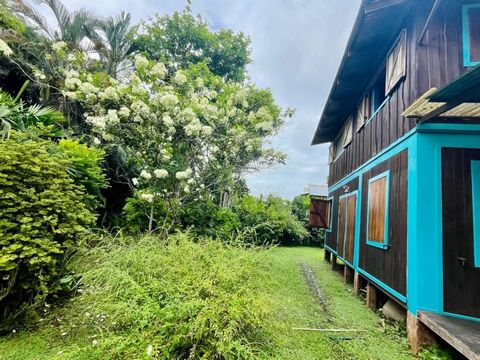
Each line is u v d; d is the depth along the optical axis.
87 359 1.86
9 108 4.20
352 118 6.57
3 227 2.58
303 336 2.90
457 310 2.78
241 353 1.79
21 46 6.77
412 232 3.05
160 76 5.20
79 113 6.71
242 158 6.39
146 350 1.76
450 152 3.03
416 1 3.41
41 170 2.98
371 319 3.61
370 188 4.73
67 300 3.09
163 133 5.13
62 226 2.98
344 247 6.20
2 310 2.70
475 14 3.24
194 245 2.95
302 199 15.03
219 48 12.22
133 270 2.53
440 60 3.25
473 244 2.86
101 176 5.05
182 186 5.36
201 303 2.02
